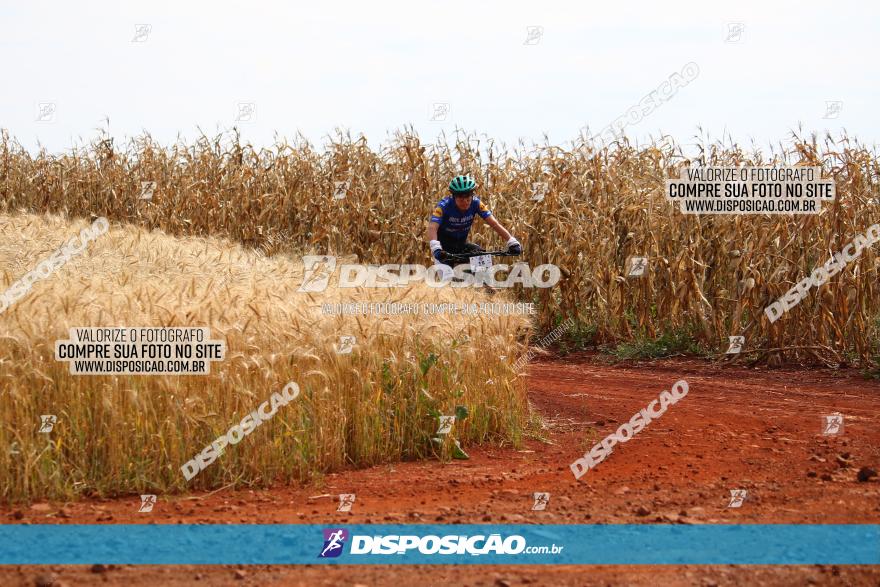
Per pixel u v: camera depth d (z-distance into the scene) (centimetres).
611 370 2114
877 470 1122
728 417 1505
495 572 771
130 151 3559
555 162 2628
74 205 3591
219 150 3353
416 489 1069
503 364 1385
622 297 2378
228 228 3177
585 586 734
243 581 751
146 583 745
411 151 2869
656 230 2331
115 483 1030
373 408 1200
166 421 1042
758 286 2092
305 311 1197
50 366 1023
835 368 1989
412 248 2797
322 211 2969
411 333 1276
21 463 990
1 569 772
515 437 1328
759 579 750
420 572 771
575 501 1004
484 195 2722
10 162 3778
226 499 1015
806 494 1013
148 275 1499
